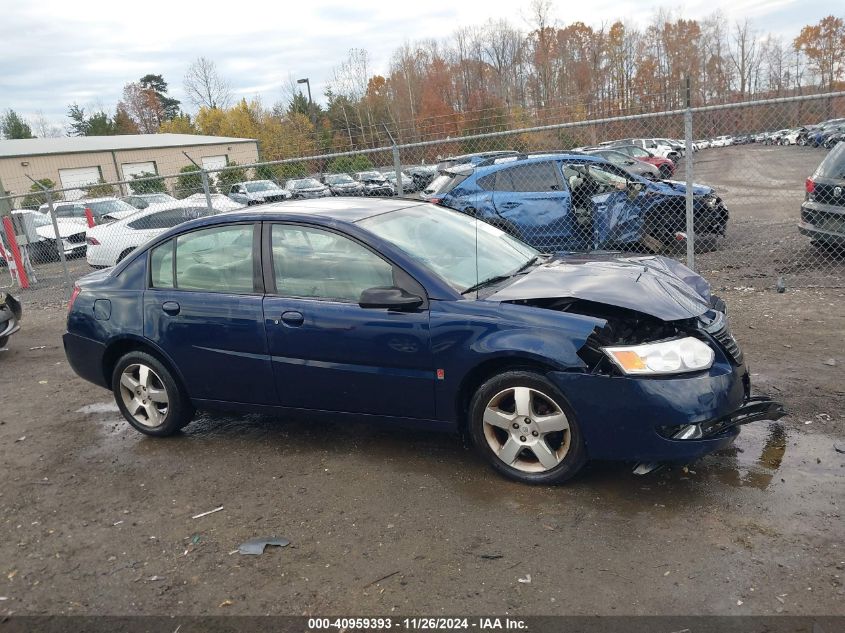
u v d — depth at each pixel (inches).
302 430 188.1
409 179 583.8
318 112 2277.3
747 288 295.0
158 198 673.6
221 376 174.4
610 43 2085.4
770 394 178.4
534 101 1672.0
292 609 112.3
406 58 2155.5
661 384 129.0
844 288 279.0
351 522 137.3
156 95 3597.4
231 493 155.6
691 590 106.8
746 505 129.0
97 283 193.9
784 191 393.7
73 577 128.8
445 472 154.6
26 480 174.6
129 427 205.3
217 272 174.1
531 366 139.7
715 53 2367.1
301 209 172.9
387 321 150.0
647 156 913.5
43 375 273.6
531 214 347.3
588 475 146.6
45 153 1328.7
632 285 148.9
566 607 105.9
